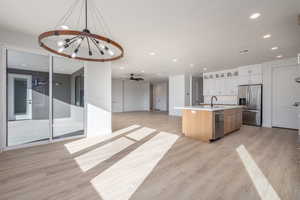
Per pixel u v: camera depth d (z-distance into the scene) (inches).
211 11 88.4
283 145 132.5
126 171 86.7
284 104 201.3
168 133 178.1
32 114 132.3
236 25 105.3
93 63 162.7
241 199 62.7
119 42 138.5
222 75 275.7
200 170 88.0
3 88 116.6
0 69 115.2
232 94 259.1
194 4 81.8
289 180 76.8
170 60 206.7
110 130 176.4
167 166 93.0
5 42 116.1
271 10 86.7
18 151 117.6
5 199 62.3
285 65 196.2
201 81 376.8
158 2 80.2
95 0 78.4
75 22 103.5
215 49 157.9
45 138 137.8
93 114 163.5
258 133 177.0
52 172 85.0
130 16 95.1
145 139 152.7
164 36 125.3
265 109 215.6
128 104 450.6
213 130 141.8
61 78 145.5
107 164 95.7
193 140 149.2
